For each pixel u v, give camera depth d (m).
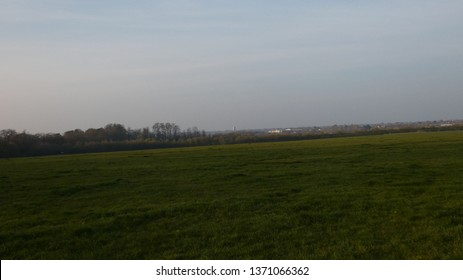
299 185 22.92
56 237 13.80
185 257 11.59
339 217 15.24
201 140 111.31
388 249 11.40
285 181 24.58
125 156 49.56
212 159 40.31
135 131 118.69
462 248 11.12
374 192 19.83
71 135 105.94
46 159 50.16
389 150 43.97
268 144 70.12
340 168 29.70
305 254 11.38
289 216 15.52
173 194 21.48
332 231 13.38
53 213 17.78
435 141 54.88
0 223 16.03
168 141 109.69
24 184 26.44
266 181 24.80
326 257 11.12
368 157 37.34
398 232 12.92
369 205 16.91
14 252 12.45
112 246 12.74
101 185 25.38
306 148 52.44
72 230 14.40
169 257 11.61
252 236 13.17
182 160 40.59
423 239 12.11
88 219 16.31
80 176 30.03
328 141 71.75
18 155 82.88
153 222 15.48
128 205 18.91
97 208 18.50
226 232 13.77
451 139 58.53
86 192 23.14
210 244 12.60
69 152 90.31
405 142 55.44
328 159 36.72
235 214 16.27
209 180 25.91
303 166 31.98
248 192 21.20
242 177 26.66
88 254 12.09
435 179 23.23
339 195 19.38
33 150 86.56
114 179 27.78
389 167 29.03
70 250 12.50
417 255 10.86
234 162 36.28
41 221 16.17
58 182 27.11
